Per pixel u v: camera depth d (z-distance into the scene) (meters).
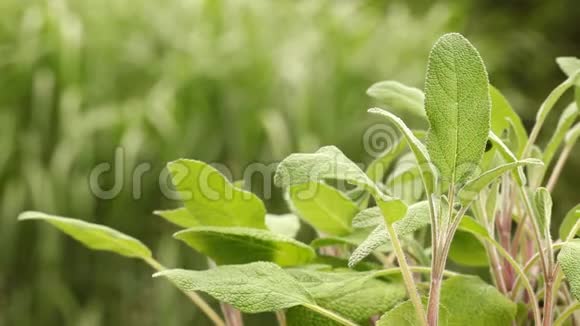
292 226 0.72
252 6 2.60
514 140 0.68
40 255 2.23
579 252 0.57
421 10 3.91
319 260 0.66
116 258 2.25
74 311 2.23
